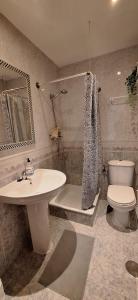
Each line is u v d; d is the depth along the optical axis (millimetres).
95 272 1280
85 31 1581
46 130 2047
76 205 2037
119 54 1980
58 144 2385
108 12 1346
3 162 1319
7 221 1365
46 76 2023
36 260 1431
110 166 2109
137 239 1612
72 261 1395
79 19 1411
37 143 1836
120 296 1103
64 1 1209
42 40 1690
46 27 1484
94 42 1787
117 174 2080
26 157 1628
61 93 2297
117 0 1229
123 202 1578
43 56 1948
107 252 1466
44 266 1364
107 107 2158
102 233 1718
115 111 2125
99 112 2176
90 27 1524
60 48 1876
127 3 1260
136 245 1532
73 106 2357
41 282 1228
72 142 2479
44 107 1993
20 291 1172
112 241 1598
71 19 1404
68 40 1725
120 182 2086
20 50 1525
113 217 1930
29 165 1543
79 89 2268
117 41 1793
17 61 1486
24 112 1599
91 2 1234
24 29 1491
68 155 2553
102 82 2131
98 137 2041
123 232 1721
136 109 2010
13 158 1438
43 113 1972
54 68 2242
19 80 1519
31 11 1280
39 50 1860
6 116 1366
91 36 1671
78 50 1943
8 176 1377
